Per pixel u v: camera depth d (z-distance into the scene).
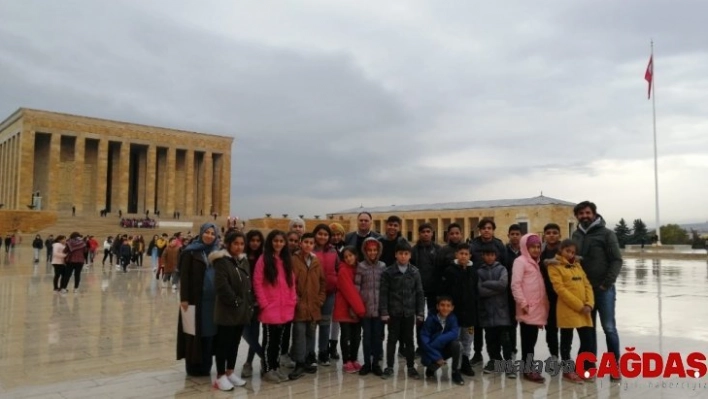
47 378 8.37
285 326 9.70
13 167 72.44
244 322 8.02
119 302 17.78
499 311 9.10
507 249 10.25
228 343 7.97
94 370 8.91
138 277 27.80
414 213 85.75
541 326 9.20
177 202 84.81
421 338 8.81
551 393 7.86
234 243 8.20
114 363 9.39
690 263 46.50
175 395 7.55
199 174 88.25
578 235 9.26
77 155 72.00
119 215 71.12
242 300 8.02
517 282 8.93
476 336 10.08
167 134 80.44
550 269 8.86
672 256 55.50
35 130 68.81
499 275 9.18
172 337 11.85
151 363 9.42
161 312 15.60
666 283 25.89
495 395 7.74
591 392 7.91
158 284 24.05
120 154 76.06
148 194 77.69
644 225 105.19
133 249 36.56
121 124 76.00
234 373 8.79
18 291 20.69
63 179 74.25
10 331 12.39
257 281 8.45
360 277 9.13
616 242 8.89
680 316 15.11
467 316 8.75
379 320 8.96
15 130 72.38
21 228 57.72
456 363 8.41
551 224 9.38
